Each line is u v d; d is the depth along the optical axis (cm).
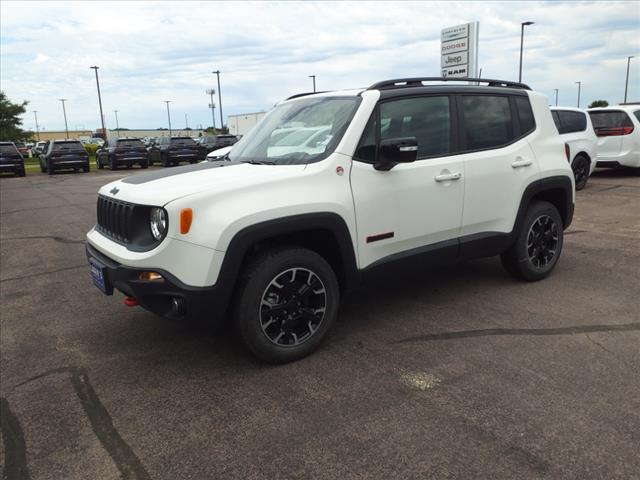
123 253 323
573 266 548
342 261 359
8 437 282
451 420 276
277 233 323
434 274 532
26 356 382
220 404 303
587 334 376
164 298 321
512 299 453
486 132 443
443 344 369
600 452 246
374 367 339
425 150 403
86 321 446
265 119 457
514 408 285
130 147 2647
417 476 235
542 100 497
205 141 3002
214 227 306
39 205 1251
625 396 293
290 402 301
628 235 681
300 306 347
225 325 354
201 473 245
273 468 245
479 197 429
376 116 376
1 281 588
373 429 271
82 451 267
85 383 337
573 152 1028
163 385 329
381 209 371
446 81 436
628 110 1150
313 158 357
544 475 232
